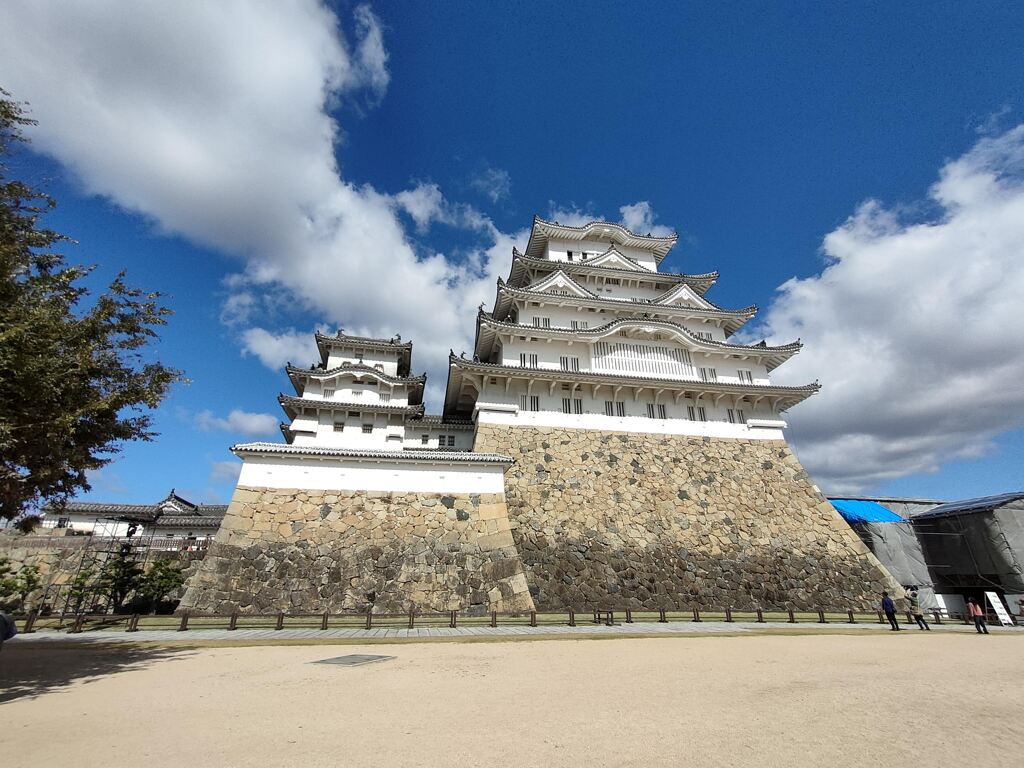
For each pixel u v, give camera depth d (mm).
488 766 5418
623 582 25281
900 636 18203
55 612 22453
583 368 34312
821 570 27953
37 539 24891
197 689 9109
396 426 36688
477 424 30578
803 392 34125
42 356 9133
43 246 10453
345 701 8211
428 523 22797
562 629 17922
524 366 33656
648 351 35500
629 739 6344
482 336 34500
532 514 26766
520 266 39750
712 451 32375
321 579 20672
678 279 40406
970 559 32344
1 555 24188
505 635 15906
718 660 12266
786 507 30625
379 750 5906
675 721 7133
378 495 23141
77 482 11234
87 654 12898
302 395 39656
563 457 29734
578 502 27984
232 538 20859
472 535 22844
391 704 8023
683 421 33250
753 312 38844
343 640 15016
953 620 25344
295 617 18984
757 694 8797
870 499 38500
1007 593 29656
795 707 7969
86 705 8008
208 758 5645
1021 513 31172
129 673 10586
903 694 8945
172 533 35719
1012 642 16766
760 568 27469
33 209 10266
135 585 21797
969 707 8117
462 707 7832
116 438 11422
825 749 6070
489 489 24250
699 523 28719
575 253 42344
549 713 7492
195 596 19344
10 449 9406
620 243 43406
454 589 21266
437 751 5879
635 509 28469
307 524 21891
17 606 22672
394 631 17141
